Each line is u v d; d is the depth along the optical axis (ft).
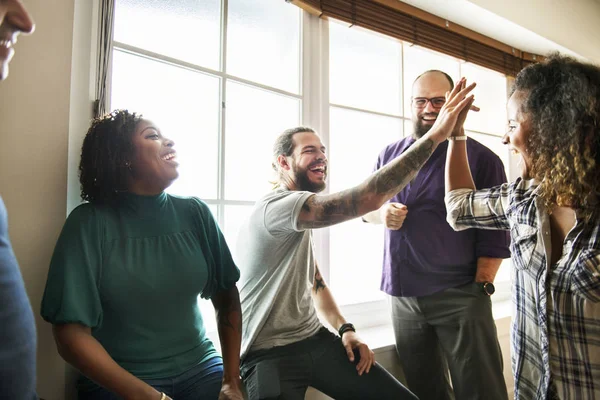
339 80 4.97
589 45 6.97
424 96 4.25
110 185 2.70
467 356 3.73
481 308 3.74
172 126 3.61
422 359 4.07
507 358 5.23
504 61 6.23
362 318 4.98
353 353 3.46
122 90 3.32
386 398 3.24
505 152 6.72
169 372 2.64
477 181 4.02
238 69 4.08
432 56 5.85
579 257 2.05
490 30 5.79
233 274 3.12
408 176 2.95
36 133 2.63
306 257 3.51
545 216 2.27
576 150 2.05
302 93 4.56
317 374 3.28
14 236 2.55
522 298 2.45
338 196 2.90
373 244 5.29
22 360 1.37
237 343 2.97
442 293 3.87
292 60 4.56
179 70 3.66
